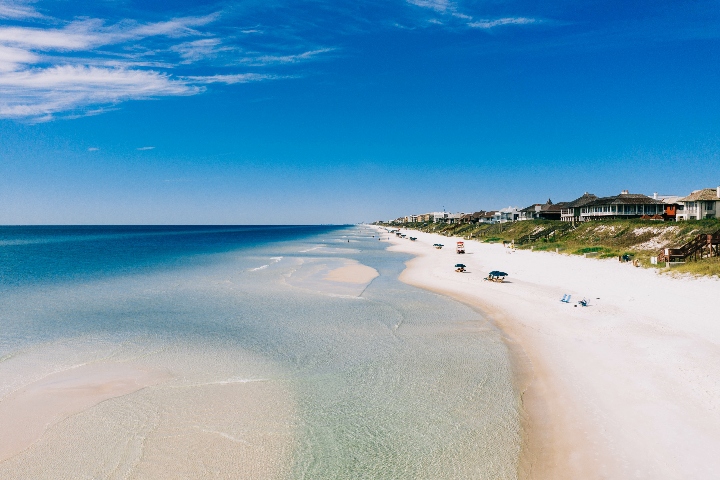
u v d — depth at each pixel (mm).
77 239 139125
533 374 15898
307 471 10500
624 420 12031
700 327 19156
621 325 20719
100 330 22656
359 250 85250
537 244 69750
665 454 10383
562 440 11414
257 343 20406
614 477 9773
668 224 52312
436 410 13445
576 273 37781
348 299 31125
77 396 14492
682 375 14391
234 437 11977
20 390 14938
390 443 11672
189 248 92062
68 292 34156
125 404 13914
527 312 25297
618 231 58812
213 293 33781
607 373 15258
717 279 27344
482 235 108438
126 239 139625
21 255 71000
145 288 36188
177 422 12781
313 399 14336
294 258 66062
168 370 16922
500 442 11555
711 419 11664
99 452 11195
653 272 33344
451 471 10406
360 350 19297
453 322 23953
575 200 100188
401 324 23734
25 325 23656
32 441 11719
